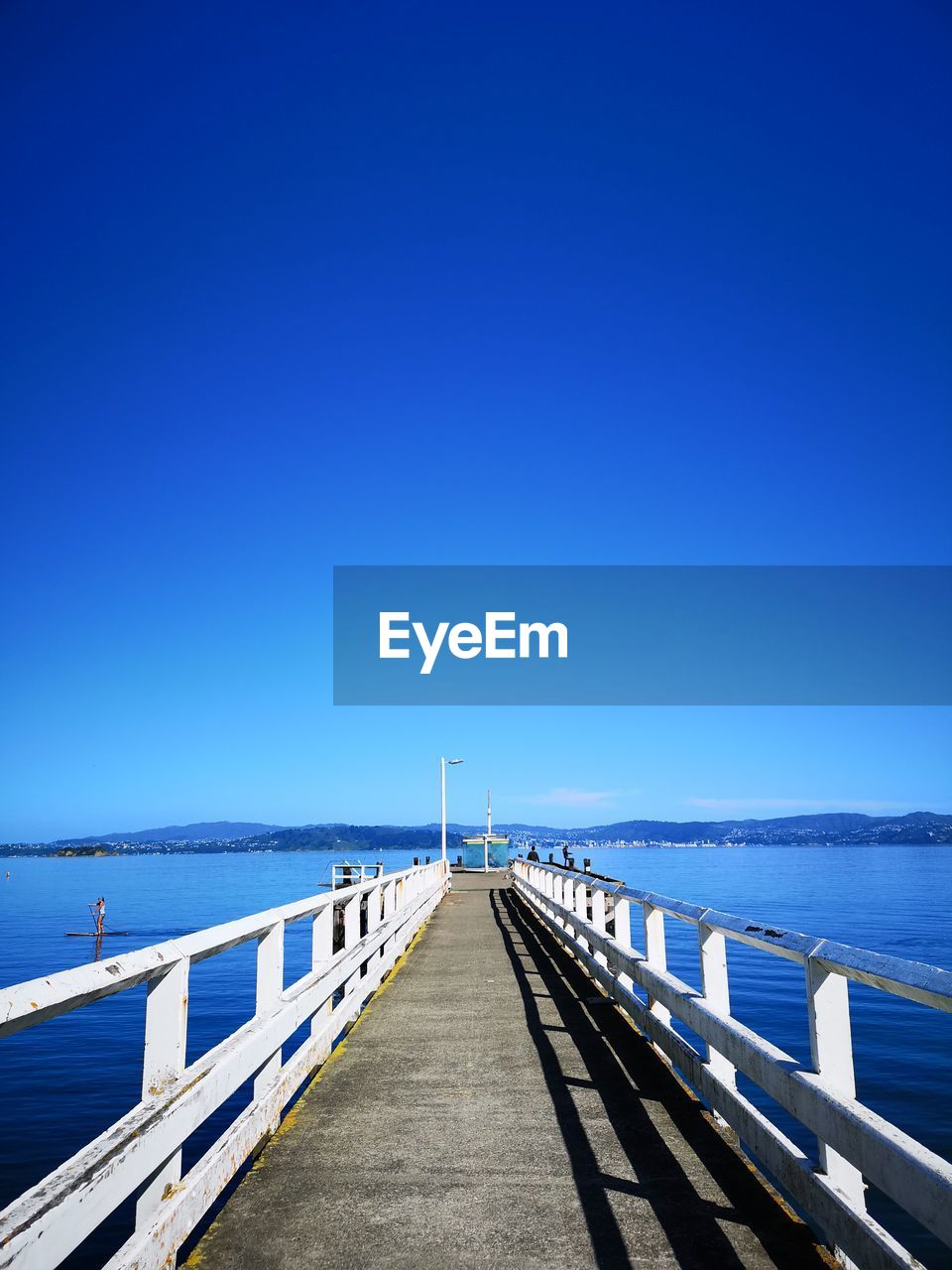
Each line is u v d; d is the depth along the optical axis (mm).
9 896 113312
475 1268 3971
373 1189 4848
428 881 21578
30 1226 2619
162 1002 4129
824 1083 3760
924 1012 22875
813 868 165625
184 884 138750
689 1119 5930
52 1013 2941
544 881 18875
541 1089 6668
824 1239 4359
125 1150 3293
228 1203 4699
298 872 190125
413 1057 7691
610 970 9891
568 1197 4703
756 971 30453
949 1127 13234
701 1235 4238
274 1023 5648
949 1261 9602
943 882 109312
